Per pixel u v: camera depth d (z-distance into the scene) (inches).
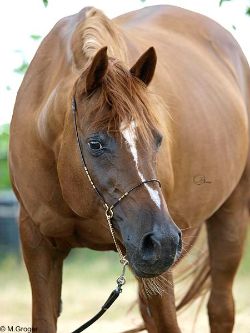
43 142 190.1
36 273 202.1
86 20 190.7
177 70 215.2
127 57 193.0
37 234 202.1
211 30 247.3
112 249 202.8
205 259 244.2
